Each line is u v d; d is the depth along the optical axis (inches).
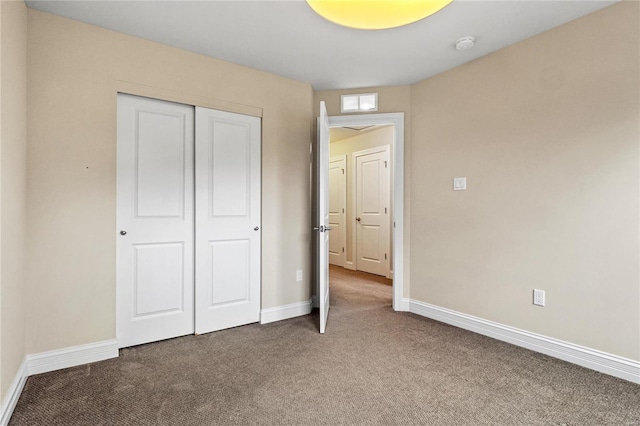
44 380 77.8
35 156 81.0
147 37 96.0
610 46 81.3
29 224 80.2
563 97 90.0
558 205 91.1
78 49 87.0
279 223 124.0
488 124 107.5
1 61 61.0
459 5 81.0
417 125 131.2
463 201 114.9
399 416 64.4
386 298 155.0
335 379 78.7
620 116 80.0
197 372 82.0
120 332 95.3
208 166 109.0
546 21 88.6
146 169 98.8
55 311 83.5
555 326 91.7
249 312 118.2
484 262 108.7
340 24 89.0
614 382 77.7
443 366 85.7
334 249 252.2
